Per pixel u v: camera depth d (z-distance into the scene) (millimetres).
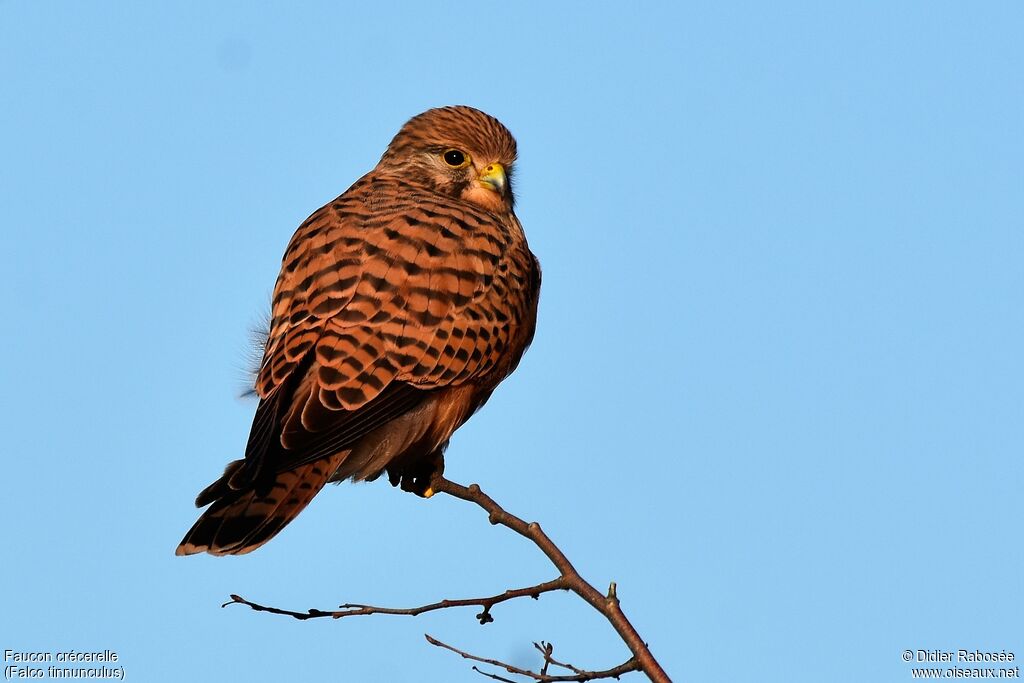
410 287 10664
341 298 10461
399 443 10742
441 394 10859
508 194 12711
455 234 11227
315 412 9945
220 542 9469
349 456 10695
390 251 10805
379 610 8766
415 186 12188
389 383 10336
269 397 10133
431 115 12664
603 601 8922
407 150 12547
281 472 9578
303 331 10352
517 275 11641
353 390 10141
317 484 9922
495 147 12555
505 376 11883
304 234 11164
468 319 10930
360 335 10328
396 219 11180
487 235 11523
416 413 10734
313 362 10250
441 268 10875
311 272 10664
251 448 9766
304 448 9773
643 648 8711
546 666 9062
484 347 11086
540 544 9656
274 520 9664
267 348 10609
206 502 9602
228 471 9766
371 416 10188
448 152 12414
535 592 9039
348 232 10969
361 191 12008
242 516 9641
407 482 11258
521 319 11625
